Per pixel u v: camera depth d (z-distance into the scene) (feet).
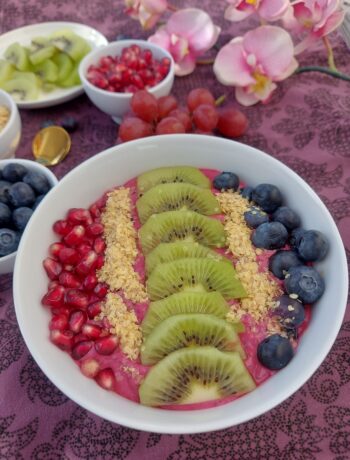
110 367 0.71
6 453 0.70
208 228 0.83
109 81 1.10
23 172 0.95
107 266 0.80
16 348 0.79
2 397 0.74
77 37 1.24
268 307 0.75
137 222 0.87
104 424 0.71
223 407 0.64
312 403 0.72
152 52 1.17
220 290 0.76
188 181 0.90
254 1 1.02
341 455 0.68
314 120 1.09
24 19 1.39
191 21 1.16
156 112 0.99
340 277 0.71
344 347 0.77
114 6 1.39
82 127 1.13
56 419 0.72
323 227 0.78
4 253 0.86
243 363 0.68
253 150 0.86
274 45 1.05
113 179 0.91
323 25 1.03
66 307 0.78
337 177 0.99
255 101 1.12
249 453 0.69
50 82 1.20
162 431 0.58
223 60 1.09
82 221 0.85
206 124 0.99
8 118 1.04
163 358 0.69
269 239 0.79
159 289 0.76
